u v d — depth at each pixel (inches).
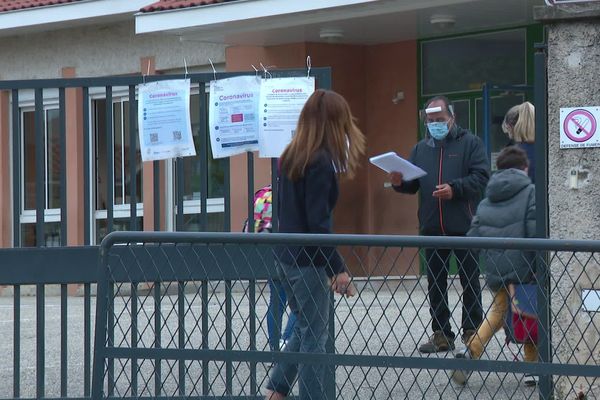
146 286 402.6
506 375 383.6
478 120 979.9
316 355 354.3
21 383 525.7
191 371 443.8
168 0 996.6
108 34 1149.7
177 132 455.2
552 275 400.2
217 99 451.5
